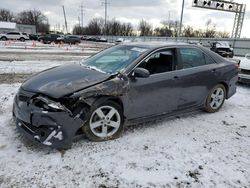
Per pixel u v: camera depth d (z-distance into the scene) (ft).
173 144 11.64
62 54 57.82
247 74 24.90
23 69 30.71
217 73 15.76
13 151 10.12
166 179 9.01
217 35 226.17
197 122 14.69
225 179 9.21
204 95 15.47
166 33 257.14
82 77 11.25
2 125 12.49
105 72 12.14
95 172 9.15
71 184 8.42
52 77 11.46
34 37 149.18
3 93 18.47
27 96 10.44
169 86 13.16
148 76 11.65
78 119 10.19
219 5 118.62
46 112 9.60
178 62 13.83
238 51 111.24
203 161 10.35
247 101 20.18
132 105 11.95
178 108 14.21
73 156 10.05
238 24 128.88
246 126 14.52
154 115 13.16
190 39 138.10
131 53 13.12
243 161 10.55
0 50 60.03
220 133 13.28
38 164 9.38
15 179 8.48
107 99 11.08
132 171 9.36
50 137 9.70
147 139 11.96
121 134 12.27
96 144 11.12
